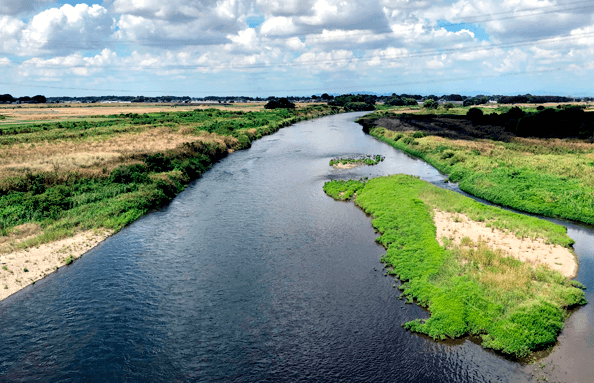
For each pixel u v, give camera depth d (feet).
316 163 185.98
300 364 52.44
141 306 66.74
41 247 87.40
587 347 52.90
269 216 111.14
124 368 52.16
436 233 89.40
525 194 115.34
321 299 67.82
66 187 117.91
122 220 105.70
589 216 99.19
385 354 53.72
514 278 65.62
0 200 103.96
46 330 60.23
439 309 59.88
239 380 49.93
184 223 107.04
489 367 50.34
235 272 78.54
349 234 96.68
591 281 69.15
